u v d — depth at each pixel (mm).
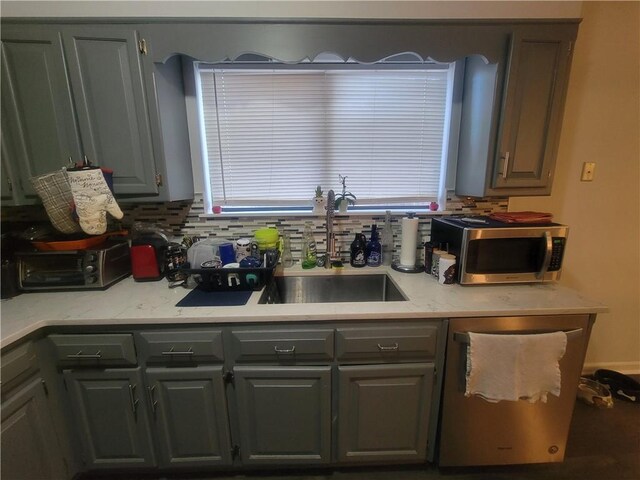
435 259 1505
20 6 1405
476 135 1542
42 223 1697
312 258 1736
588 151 1739
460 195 1761
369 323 1200
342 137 1773
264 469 1451
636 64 1646
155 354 1193
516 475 1416
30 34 1253
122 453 1312
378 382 1271
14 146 1343
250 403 1287
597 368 2061
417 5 1469
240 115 1728
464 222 1489
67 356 1177
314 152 1793
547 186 1486
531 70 1354
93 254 1377
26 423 1101
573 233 1846
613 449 1531
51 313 1174
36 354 1136
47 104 1321
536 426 1336
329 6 1471
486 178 1483
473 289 1383
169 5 1443
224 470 1440
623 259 1894
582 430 1641
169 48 1316
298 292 1718
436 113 1755
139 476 1427
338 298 1723
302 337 1196
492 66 1385
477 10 1469
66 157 1372
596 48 1615
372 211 1817
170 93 1485
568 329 1224
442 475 1420
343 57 1350
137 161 1408
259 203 1848
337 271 1685
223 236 1805
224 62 1634
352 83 1699
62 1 1410
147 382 1232
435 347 1237
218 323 1188
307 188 1845
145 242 1530
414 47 1335
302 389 1267
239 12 1463
